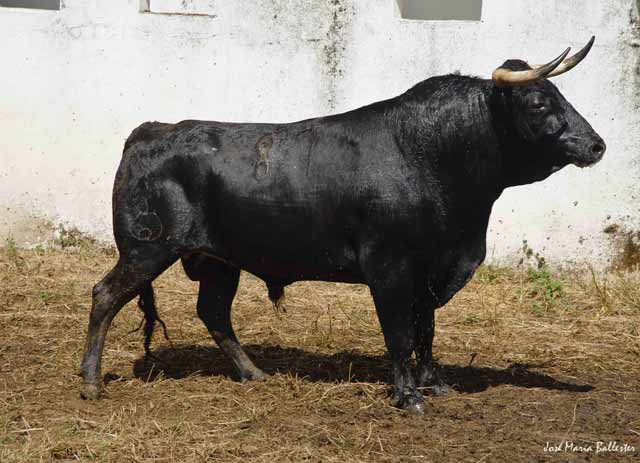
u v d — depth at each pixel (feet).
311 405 22.65
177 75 37.63
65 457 19.48
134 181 23.21
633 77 36.01
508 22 36.29
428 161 21.66
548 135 21.42
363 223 21.97
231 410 22.31
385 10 36.68
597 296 33.83
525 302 33.37
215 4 37.37
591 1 35.96
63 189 38.06
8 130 38.01
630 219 36.45
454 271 22.54
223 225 22.99
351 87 37.06
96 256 37.83
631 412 22.79
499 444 20.43
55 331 28.86
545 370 26.37
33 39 37.70
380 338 28.96
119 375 25.03
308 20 36.96
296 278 23.38
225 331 24.72
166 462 19.21
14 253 36.99
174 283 34.78
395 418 21.79
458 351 28.09
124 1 37.42
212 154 22.89
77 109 37.86
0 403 22.50
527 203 36.63
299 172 22.36
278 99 37.42
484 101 21.59
